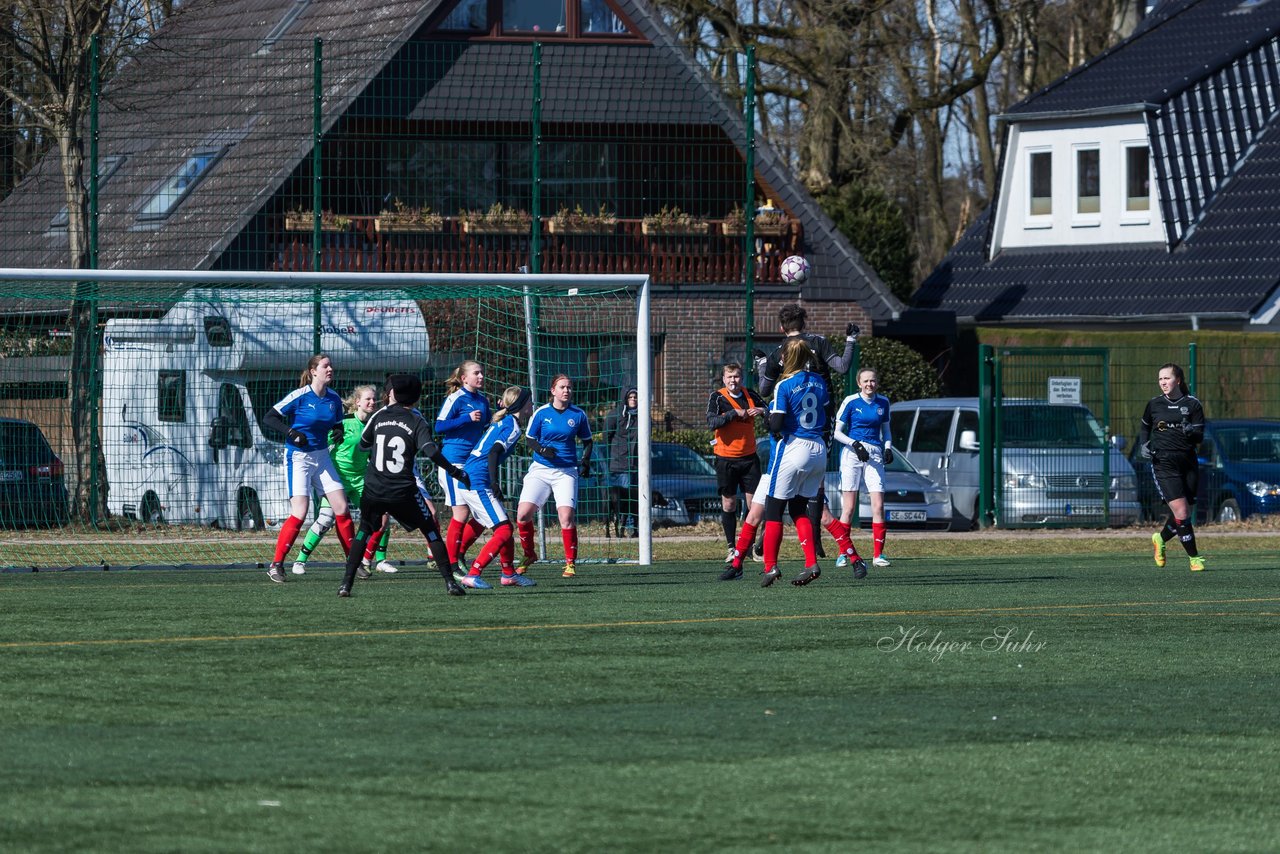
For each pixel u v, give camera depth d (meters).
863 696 29.11
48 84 78.75
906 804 21.23
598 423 76.25
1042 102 130.88
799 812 20.73
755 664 32.66
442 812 20.42
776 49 131.38
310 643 35.16
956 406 82.19
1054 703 28.67
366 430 45.19
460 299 73.06
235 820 19.89
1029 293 126.06
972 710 27.84
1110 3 164.38
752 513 50.56
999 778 22.77
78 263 78.75
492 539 48.34
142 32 81.06
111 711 26.89
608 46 97.44
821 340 54.78
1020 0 146.50
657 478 76.81
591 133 97.81
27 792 21.19
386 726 25.81
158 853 18.42
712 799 21.31
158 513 70.44
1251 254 116.44
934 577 53.28
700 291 100.12
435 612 41.25
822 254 107.00
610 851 18.83
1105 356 81.31
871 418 55.16
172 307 71.12
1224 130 124.56
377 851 18.64
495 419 49.25
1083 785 22.45
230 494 70.88
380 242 90.69
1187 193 122.31
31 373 71.50
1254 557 64.25
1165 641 36.97
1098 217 126.50
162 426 70.75
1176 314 115.69
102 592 46.53
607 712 27.22
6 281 62.62
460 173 95.69
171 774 22.27
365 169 91.88
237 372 71.56
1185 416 56.66
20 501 68.81
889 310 108.25
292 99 88.44
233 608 42.06
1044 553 67.94
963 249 135.38
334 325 73.38
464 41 93.94
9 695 28.36
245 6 106.75
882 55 137.00
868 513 75.44
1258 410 92.88
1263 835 20.00
